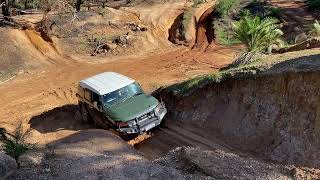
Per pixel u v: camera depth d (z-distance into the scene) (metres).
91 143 14.95
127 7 44.84
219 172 11.86
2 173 12.52
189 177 11.67
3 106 22.62
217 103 16.08
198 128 15.98
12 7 43.34
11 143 13.91
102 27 35.41
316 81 13.24
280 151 13.09
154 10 41.62
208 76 16.78
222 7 36.09
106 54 30.92
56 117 19.81
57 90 24.36
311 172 11.91
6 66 28.62
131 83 17.23
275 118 13.91
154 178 11.68
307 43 19.05
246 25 20.89
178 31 34.16
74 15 35.91
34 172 12.70
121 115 15.64
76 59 30.27
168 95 18.02
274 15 34.50
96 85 17.27
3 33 31.53
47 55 30.78
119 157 13.38
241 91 15.25
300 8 36.84
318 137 12.62
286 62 14.91
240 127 14.74
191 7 40.84
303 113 13.26
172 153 13.52
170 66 26.91
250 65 16.22
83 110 18.19
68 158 13.75
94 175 12.14
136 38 32.53
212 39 31.89
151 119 15.81
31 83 26.08
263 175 11.67
